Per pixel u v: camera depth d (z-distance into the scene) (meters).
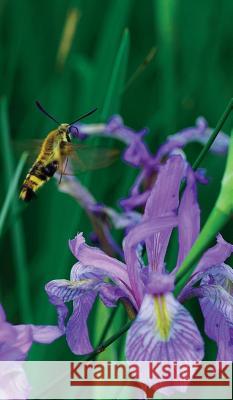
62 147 0.67
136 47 1.16
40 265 0.87
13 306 0.86
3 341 0.51
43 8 1.14
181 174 0.53
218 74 1.06
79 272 0.56
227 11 1.09
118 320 0.61
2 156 0.95
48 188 0.92
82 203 0.75
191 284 0.55
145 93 1.09
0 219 0.71
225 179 0.51
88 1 1.14
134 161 0.76
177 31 0.91
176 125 0.92
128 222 0.74
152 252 0.55
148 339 0.50
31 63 1.11
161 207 0.53
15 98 1.08
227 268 0.55
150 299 0.51
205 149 0.59
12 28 1.13
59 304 0.55
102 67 0.92
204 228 0.52
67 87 1.00
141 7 1.19
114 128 0.78
